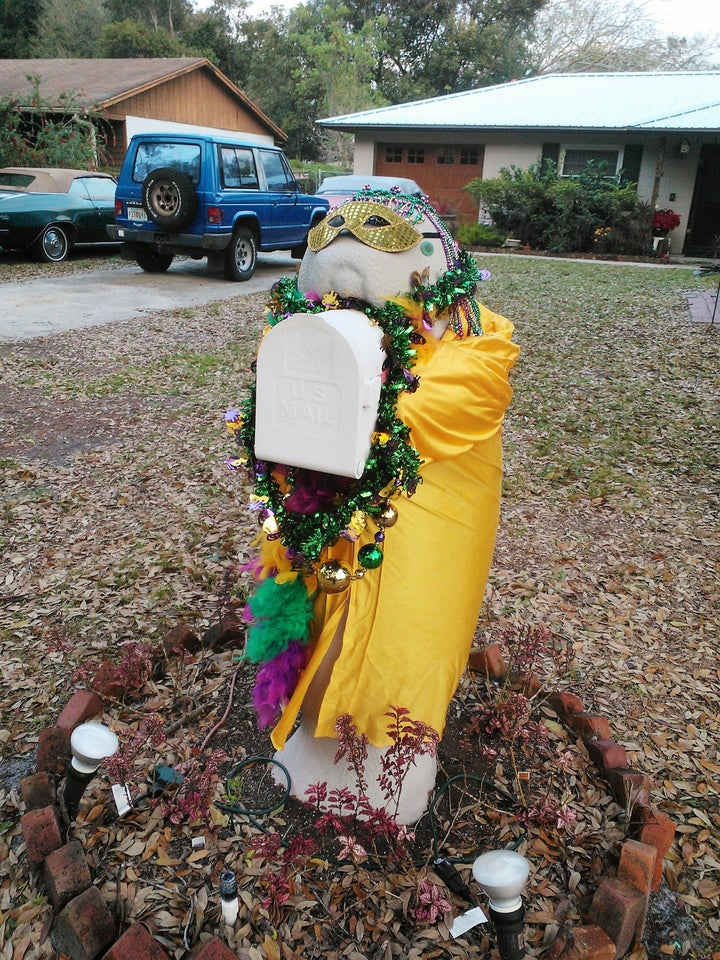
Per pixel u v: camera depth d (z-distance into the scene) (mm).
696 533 5160
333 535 2152
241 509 5293
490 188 22062
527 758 2875
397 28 43906
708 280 16344
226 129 28672
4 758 2996
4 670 3531
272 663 2475
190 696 3178
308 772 2600
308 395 1944
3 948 2186
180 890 2328
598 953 2062
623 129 20703
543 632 3238
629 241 20953
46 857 2299
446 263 2326
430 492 2316
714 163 22156
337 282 2201
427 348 2271
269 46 41375
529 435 6941
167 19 48281
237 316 11508
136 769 2758
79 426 6930
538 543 4965
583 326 11500
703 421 7383
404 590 2268
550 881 2383
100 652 3658
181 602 4086
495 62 45031
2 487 5578
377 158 24812
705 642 3939
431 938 2217
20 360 8867
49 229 15555
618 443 6789
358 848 2211
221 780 2717
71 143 20312
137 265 16219
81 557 4609
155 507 5309
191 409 7410
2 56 39156
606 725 2973
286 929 2229
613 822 2580
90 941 2137
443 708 2338
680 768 3051
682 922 2400
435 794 2701
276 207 14984
